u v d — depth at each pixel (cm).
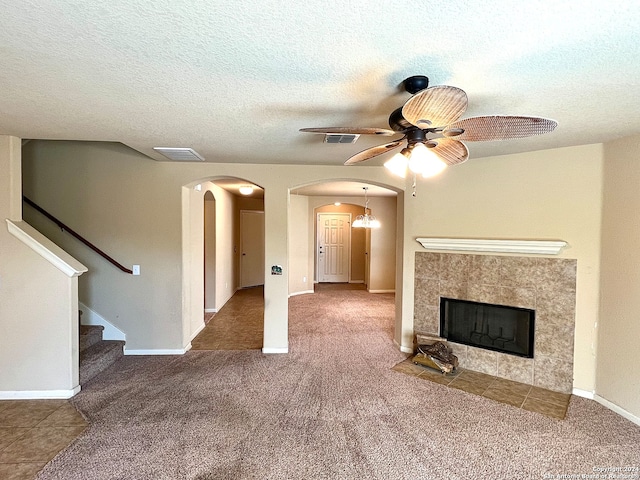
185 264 415
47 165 390
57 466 210
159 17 123
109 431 248
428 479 202
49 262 296
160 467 210
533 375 331
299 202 786
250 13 120
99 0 112
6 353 296
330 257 975
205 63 159
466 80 175
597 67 160
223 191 658
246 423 259
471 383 334
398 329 436
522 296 337
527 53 147
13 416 268
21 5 116
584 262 305
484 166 357
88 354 354
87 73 170
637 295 264
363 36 135
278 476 203
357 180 412
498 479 202
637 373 263
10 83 183
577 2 112
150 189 396
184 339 412
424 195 398
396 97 199
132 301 400
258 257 880
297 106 215
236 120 243
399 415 272
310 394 307
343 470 209
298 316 594
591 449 231
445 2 112
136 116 236
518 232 338
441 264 389
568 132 265
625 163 275
